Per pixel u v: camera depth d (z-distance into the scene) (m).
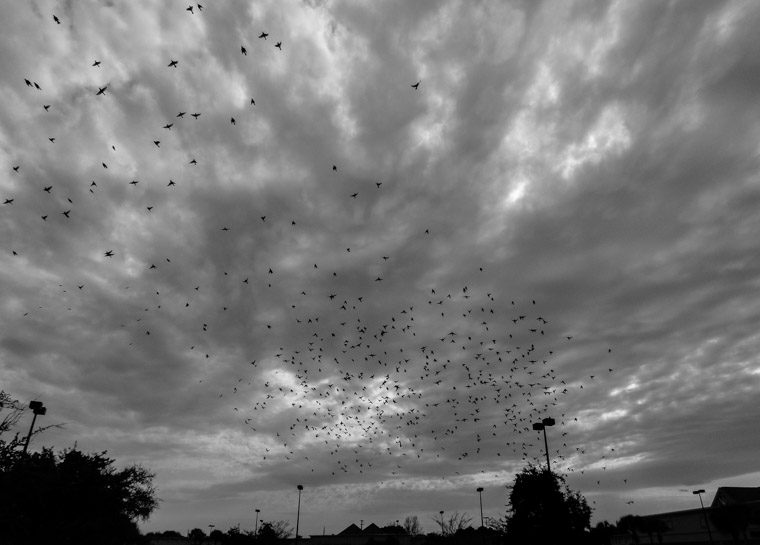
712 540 61.25
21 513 21.09
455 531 72.62
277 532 83.12
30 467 20.86
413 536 106.62
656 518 69.88
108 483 26.75
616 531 77.06
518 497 34.09
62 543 22.14
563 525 32.12
